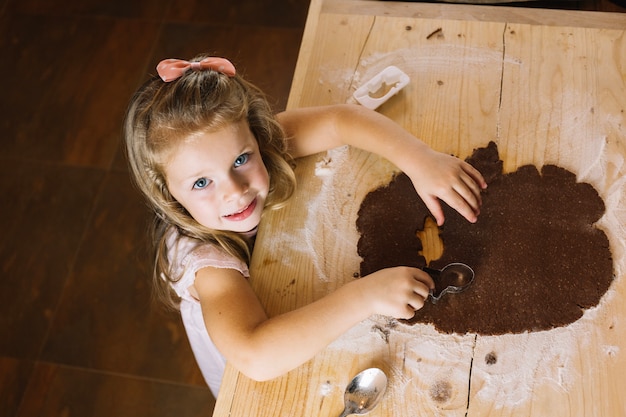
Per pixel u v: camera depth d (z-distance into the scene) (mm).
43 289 1779
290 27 2084
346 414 824
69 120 2025
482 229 934
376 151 1007
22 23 2229
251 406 850
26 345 1713
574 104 1027
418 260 930
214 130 822
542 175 967
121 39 2145
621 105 1017
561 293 872
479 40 1118
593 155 977
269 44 2062
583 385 811
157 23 2152
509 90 1058
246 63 2037
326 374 857
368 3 1217
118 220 1851
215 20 2129
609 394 802
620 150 976
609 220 918
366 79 1115
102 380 1652
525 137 1007
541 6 1418
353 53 1145
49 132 2014
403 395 832
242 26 2107
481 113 1042
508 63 1085
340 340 879
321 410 837
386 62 1125
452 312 878
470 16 1164
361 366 858
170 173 864
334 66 1137
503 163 988
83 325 1720
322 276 938
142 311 1719
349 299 859
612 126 999
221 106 830
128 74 2080
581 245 903
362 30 1167
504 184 968
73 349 1695
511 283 887
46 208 1896
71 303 1751
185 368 1646
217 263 938
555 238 912
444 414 814
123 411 1616
